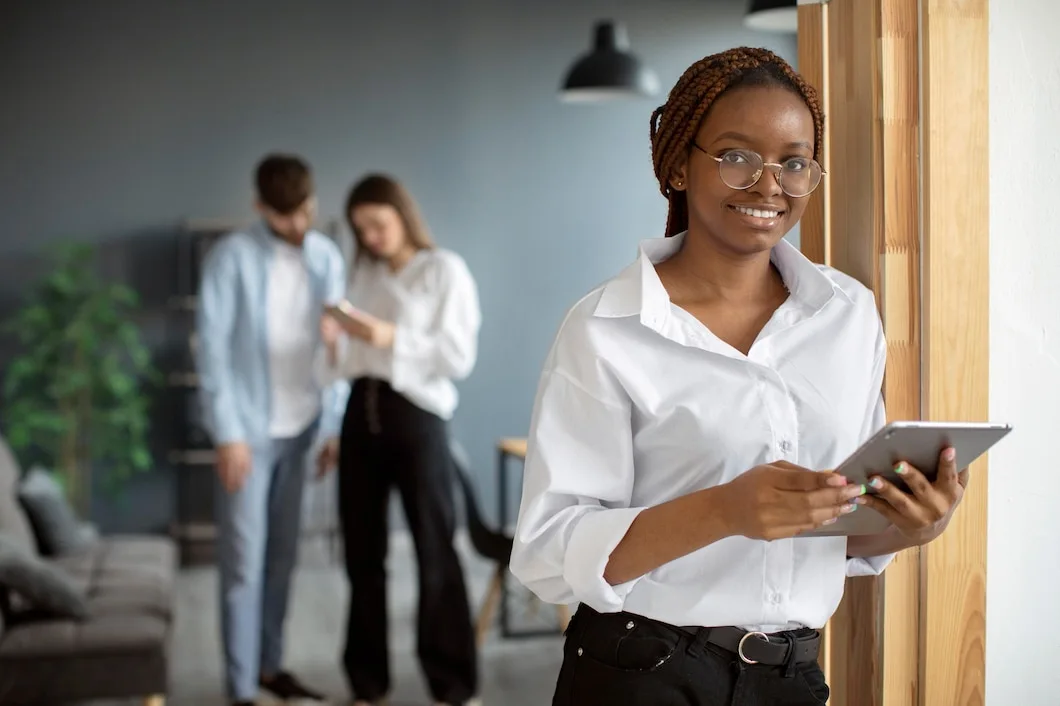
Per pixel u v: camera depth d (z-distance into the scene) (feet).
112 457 23.07
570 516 4.77
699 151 4.84
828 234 6.18
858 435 5.05
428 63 24.06
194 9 23.21
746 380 4.82
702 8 22.90
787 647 4.87
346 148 23.84
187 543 22.76
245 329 12.91
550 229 24.63
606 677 4.85
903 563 5.83
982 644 5.87
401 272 12.78
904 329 5.77
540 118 24.49
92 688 11.81
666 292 4.86
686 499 4.47
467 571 21.65
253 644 12.89
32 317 21.95
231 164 23.47
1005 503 6.05
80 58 22.93
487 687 14.28
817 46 6.20
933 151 5.69
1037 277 6.02
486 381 24.54
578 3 24.41
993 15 5.95
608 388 4.81
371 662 13.14
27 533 14.62
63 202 22.99
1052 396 6.06
